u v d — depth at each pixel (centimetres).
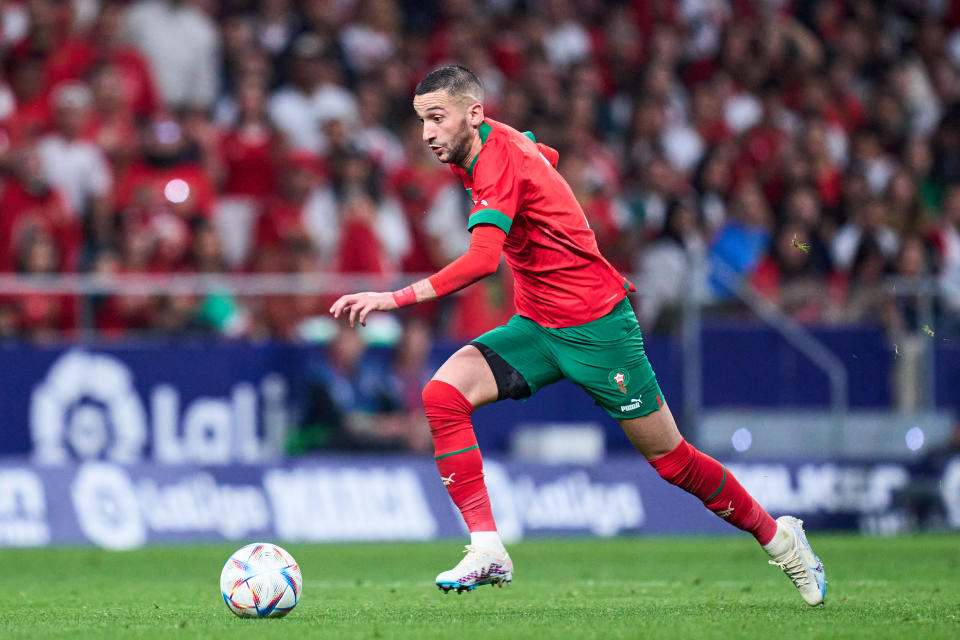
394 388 4141
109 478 3900
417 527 4138
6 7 5456
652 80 6222
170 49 5378
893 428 4516
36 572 3133
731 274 4441
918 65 6962
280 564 1941
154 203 4509
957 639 1644
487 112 5638
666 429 1978
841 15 7088
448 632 1711
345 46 5828
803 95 6512
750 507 2000
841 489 4444
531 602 2267
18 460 3834
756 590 2538
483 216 1862
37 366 3859
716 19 6906
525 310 1986
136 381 3931
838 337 4488
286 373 4044
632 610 2072
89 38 5275
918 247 5069
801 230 5103
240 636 1675
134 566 3294
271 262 4381
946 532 4541
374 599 2342
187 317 4003
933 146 6378
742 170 5738
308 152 5194
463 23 6072
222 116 5494
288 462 4044
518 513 4184
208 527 3956
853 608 2077
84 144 4772
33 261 4028
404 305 1861
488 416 4238
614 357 1938
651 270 4600
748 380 4409
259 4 5825
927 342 4575
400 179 5169
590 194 5081
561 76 6081
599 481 4294
